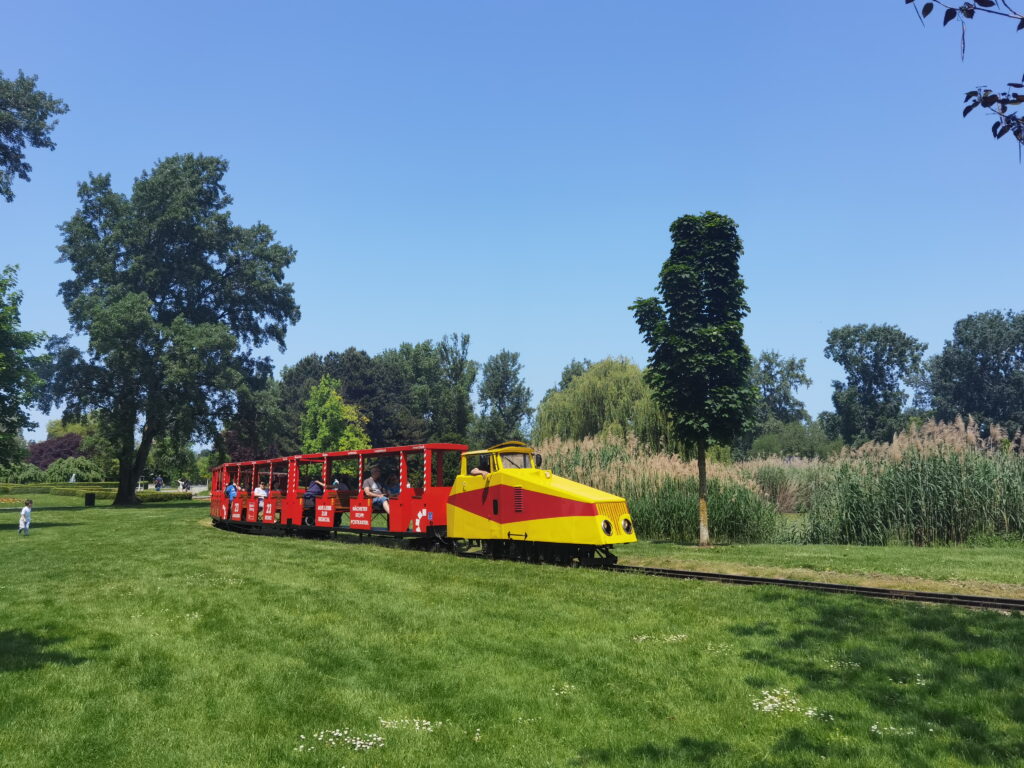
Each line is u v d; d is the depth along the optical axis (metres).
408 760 5.07
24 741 5.45
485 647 7.84
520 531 15.13
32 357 32.62
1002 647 7.34
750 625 8.63
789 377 96.50
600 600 10.23
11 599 11.17
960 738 5.22
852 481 19.50
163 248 52.12
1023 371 72.94
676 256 19.39
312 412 65.81
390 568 13.73
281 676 6.95
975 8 3.79
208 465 89.94
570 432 35.09
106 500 56.16
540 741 5.38
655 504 20.59
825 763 4.87
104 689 6.62
